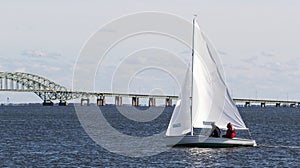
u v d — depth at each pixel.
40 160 90.19
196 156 92.56
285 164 86.69
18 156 94.81
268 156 94.38
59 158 92.56
